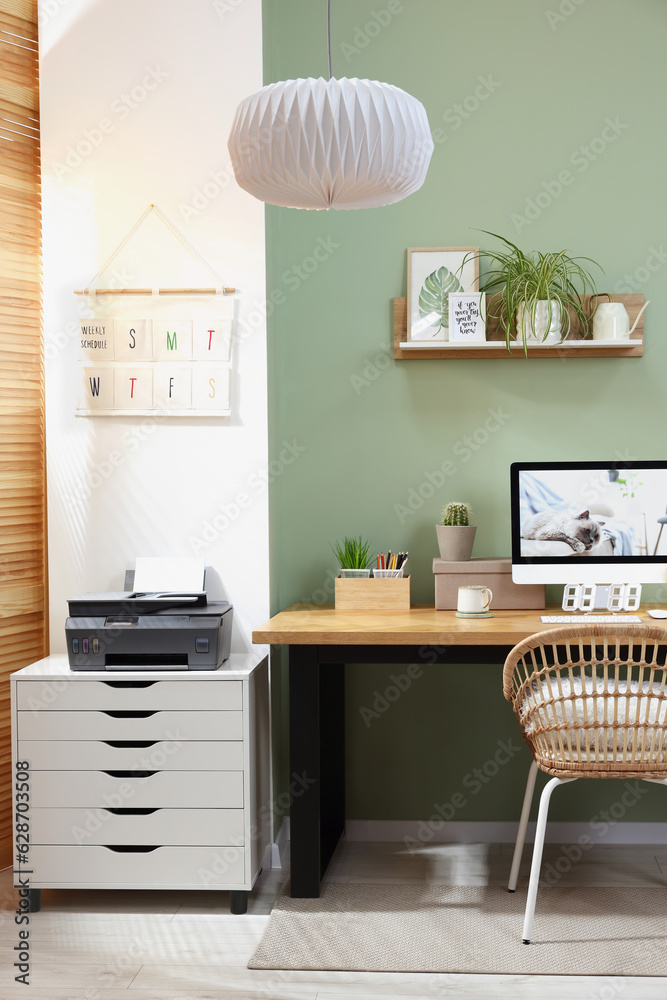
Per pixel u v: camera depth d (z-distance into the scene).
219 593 2.48
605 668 1.86
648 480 2.45
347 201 1.83
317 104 1.61
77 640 2.18
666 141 2.64
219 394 2.46
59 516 2.50
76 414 2.48
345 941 1.97
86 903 2.24
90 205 2.48
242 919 2.13
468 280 2.65
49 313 2.49
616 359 2.65
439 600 2.48
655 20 2.64
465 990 1.78
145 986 1.81
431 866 2.44
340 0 2.70
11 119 2.50
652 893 2.23
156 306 2.47
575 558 2.43
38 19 2.51
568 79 2.66
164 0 2.47
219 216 2.46
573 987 1.79
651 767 1.88
